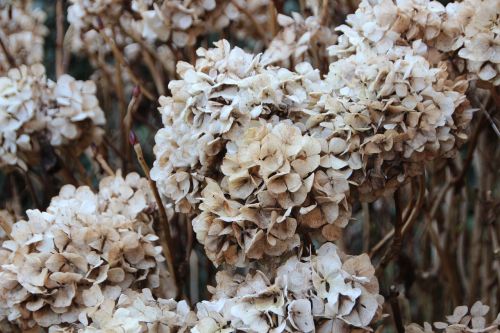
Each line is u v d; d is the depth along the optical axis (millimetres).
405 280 1195
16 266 944
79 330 910
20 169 1186
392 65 911
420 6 977
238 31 1249
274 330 854
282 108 932
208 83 927
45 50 1702
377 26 979
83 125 1136
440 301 1311
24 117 1098
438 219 1303
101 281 937
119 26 1191
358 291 859
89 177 1273
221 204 895
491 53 966
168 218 1084
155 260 992
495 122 1110
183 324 920
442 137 931
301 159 881
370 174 928
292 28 1125
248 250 884
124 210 1020
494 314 1196
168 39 1114
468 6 989
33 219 960
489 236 1238
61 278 928
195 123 924
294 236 892
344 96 930
